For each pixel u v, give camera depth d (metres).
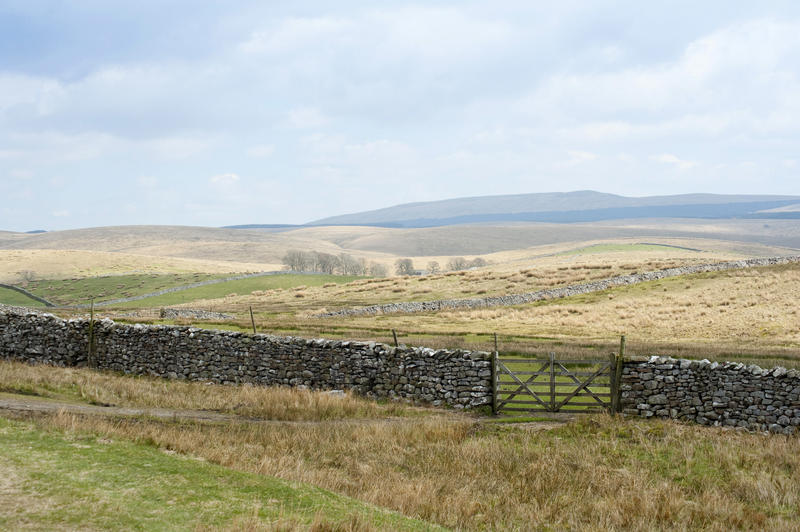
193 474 11.98
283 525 9.57
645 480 13.98
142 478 11.34
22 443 12.59
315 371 25.84
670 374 20.39
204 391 24.42
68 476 10.90
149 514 9.70
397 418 20.39
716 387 19.73
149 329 29.38
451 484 13.57
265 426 17.52
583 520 11.98
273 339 26.86
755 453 15.86
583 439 17.17
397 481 13.45
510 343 37.31
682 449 16.16
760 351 33.47
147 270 193.25
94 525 9.04
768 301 57.12
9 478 10.45
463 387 22.55
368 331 43.91
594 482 13.80
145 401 21.06
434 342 36.28
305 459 14.82
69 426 14.39
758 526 11.80
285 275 118.69
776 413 18.70
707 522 11.99
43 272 179.12
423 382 23.42
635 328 50.72
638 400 20.67
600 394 21.14
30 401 18.59
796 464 14.96
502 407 21.86
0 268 181.00
